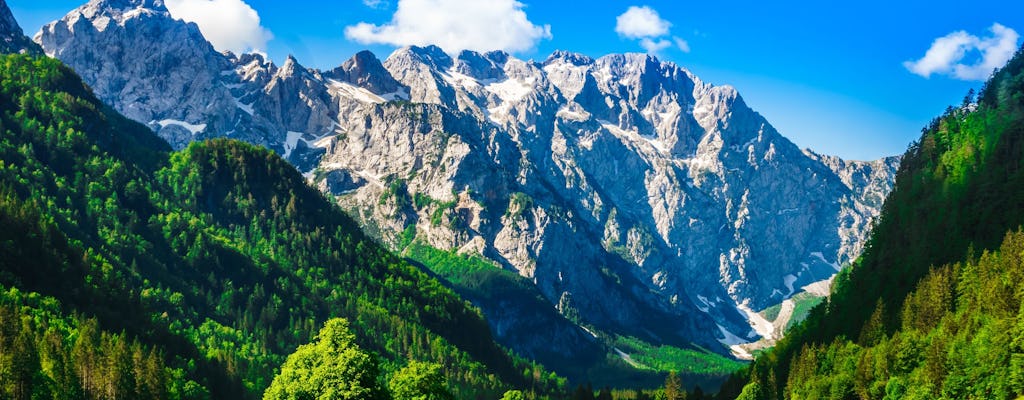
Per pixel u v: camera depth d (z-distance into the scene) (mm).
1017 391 173250
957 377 184750
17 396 184500
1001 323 185250
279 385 124062
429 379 140000
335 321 126875
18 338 191125
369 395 120438
